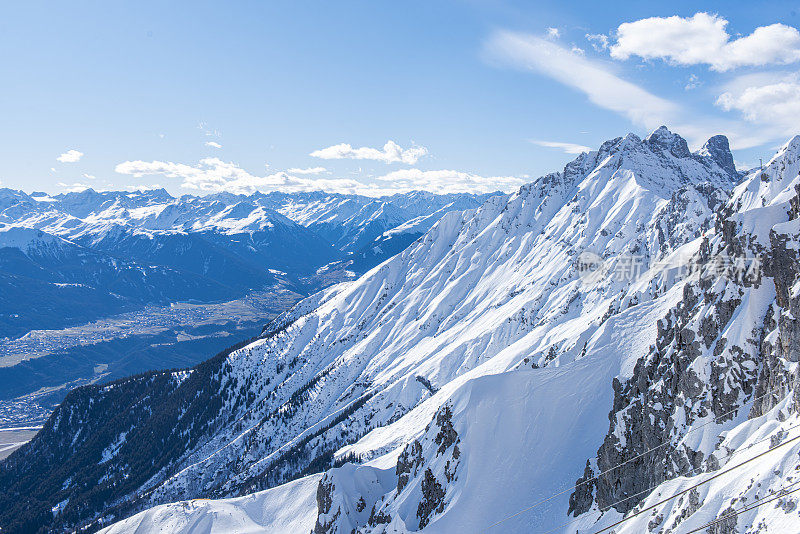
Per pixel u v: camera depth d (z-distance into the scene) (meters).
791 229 96.06
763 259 101.75
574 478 117.38
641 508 91.44
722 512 72.19
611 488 107.75
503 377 141.75
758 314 97.94
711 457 86.00
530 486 120.62
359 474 166.50
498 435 130.88
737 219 112.81
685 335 109.50
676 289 140.62
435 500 131.50
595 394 130.00
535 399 134.00
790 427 74.19
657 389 110.38
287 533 186.75
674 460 97.38
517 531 113.75
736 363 96.12
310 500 199.25
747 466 75.12
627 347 133.62
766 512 65.88
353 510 158.75
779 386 85.25
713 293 108.88
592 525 105.56
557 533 109.56
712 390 98.31
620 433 112.44
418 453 150.62
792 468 67.50
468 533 116.25
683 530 75.38
